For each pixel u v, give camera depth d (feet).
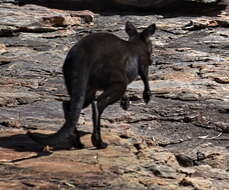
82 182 53.98
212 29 178.70
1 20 167.94
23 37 163.73
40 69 124.88
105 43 64.44
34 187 51.90
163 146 74.13
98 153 64.90
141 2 199.82
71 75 61.98
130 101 96.48
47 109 90.22
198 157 69.15
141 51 68.80
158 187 54.65
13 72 121.80
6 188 51.24
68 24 175.94
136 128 81.41
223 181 60.44
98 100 63.41
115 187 53.52
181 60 137.49
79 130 76.13
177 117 86.94
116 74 63.52
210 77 116.26
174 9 202.08
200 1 197.16
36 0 201.46
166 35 171.32
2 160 60.54
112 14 199.52
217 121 84.79
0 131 74.13
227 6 203.41
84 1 203.41
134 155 65.67
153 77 116.78
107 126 80.48
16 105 92.99
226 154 70.38
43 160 61.21
